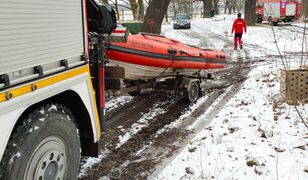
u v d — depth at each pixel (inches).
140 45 265.0
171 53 290.0
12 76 101.9
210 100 330.6
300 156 189.9
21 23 105.0
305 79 284.5
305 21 272.2
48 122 122.3
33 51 110.9
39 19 113.2
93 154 160.1
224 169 178.7
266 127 235.5
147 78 300.8
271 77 406.0
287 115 255.6
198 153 199.9
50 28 119.3
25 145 112.5
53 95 122.0
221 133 231.5
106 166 186.5
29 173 115.0
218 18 2226.9
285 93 289.3
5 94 98.8
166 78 326.3
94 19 166.4
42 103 127.1
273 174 171.6
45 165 122.0
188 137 230.5
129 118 275.1
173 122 264.8
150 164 188.7
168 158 196.5
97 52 163.5
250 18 1378.0
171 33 1186.6
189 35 1107.9
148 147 213.9
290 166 178.9
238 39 746.8
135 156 200.4
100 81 164.7
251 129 235.5
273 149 200.7
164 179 170.9
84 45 143.3
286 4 1459.2
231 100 324.8
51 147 125.2
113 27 180.5
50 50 119.6
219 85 396.8
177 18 1422.2
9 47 100.4
